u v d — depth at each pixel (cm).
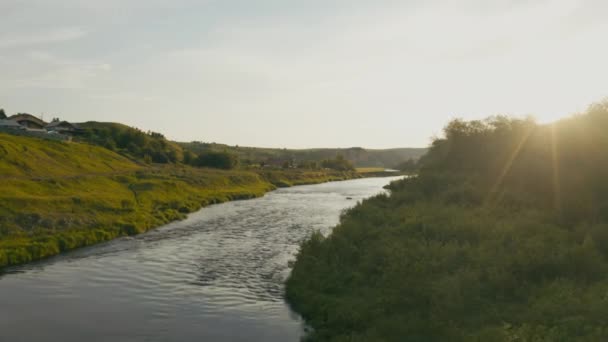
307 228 4612
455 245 2533
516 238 2497
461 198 4072
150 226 4606
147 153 11869
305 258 2816
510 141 4469
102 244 3797
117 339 1923
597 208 2919
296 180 13275
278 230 4497
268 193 9388
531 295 1847
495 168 4406
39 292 2531
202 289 2597
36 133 9538
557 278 1917
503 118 5047
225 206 6650
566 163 3616
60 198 4634
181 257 3350
